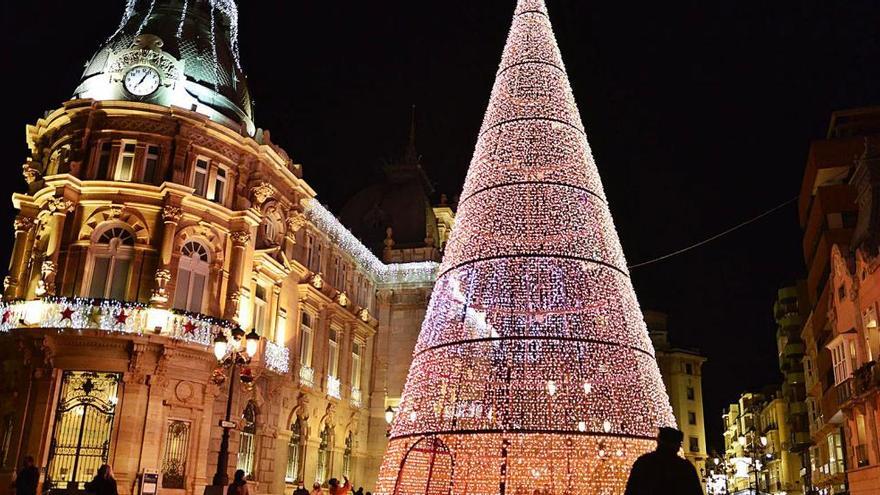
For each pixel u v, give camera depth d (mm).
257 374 31656
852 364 32219
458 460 18234
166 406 27750
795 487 76750
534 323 18484
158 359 27516
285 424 35250
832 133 45562
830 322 37406
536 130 20391
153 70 31516
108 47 32906
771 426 83562
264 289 34531
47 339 26953
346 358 43594
